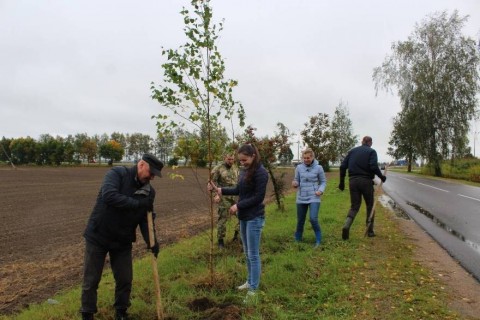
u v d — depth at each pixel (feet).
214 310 16.19
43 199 65.26
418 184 101.04
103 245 15.34
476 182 114.73
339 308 16.57
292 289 18.66
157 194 75.36
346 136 141.18
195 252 25.64
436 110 134.82
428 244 29.40
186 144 19.51
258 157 18.16
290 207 48.62
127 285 15.98
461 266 23.41
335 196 62.23
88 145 359.05
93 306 15.35
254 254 18.22
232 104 19.52
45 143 341.82
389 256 24.91
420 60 135.95
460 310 16.63
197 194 75.61
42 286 21.52
